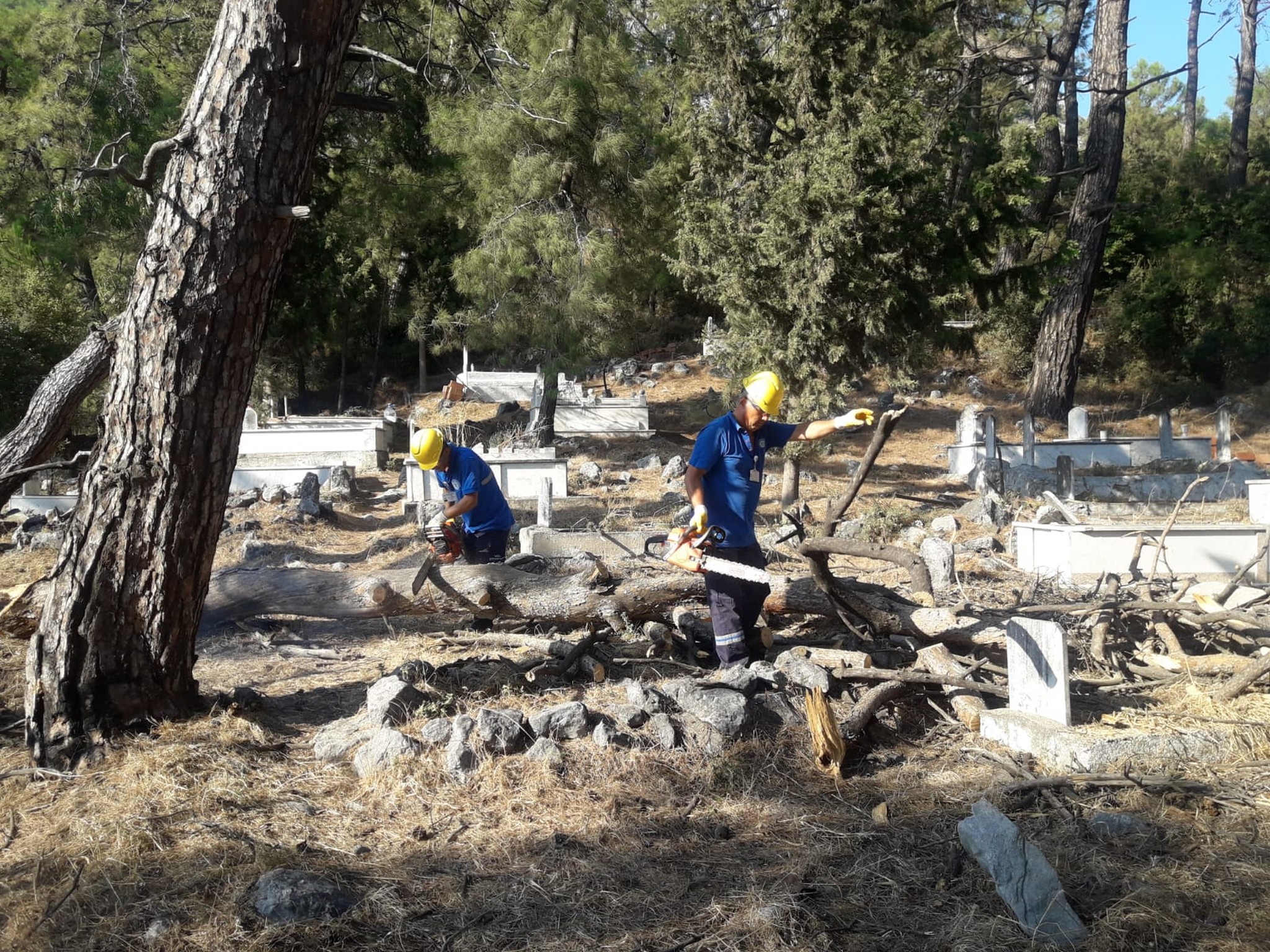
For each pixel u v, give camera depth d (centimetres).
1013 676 549
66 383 883
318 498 1570
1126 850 414
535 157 1914
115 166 495
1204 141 3488
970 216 1523
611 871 412
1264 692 575
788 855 425
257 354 533
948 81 1677
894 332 1495
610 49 1941
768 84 1486
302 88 517
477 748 493
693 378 2983
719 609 579
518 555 786
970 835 399
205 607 707
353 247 2391
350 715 580
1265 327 2677
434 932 367
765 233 1408
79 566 507
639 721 525
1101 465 1562
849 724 532
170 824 438
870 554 613
